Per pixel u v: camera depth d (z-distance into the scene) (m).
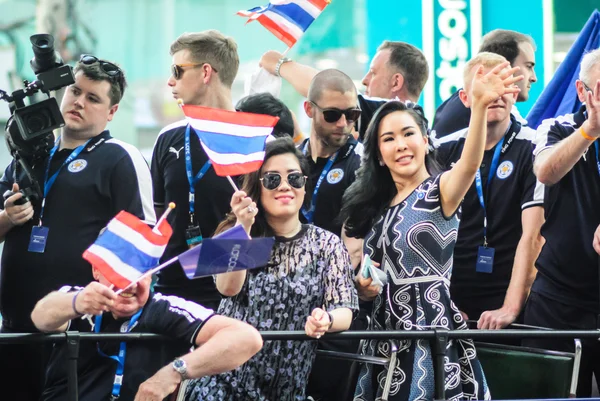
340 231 13.27
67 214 12.29
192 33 13.91
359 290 11.12
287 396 11.05
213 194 13.02
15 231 12.36
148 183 12.59
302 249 11.12
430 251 11.16
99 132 12.67
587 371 12.60
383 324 11.37
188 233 12.98
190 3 43.22
